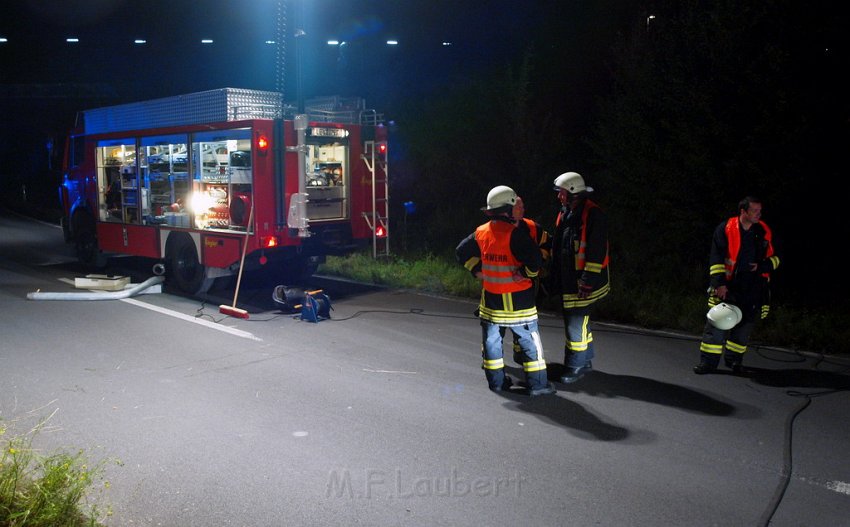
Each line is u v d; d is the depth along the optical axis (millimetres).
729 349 6398
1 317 8625
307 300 8492
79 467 4254
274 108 9789
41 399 5691
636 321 8453
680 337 7754
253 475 4340
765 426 5117
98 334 7820
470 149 16266
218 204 9617
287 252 9438
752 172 9508
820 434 4973
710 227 10320
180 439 4891
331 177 10055
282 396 5793
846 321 7812
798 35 9398
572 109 16984
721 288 6230
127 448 4738
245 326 8258
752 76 9438
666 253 11484
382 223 10656
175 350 7180
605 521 3789
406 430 5059
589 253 5871
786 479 4270
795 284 9523
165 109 10500
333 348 7281
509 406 5559
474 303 9680
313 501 4004
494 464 4496
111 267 12984
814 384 6074
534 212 14477
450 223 15336
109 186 11969
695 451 4688
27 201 27234
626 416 5332
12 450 3805
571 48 17531
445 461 4543
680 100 10484
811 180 9156
